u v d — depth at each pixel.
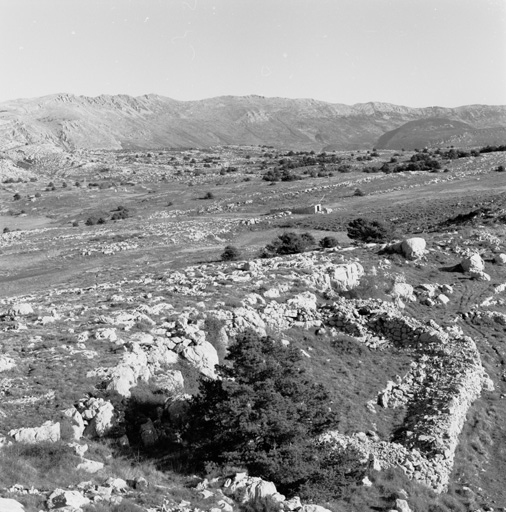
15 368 26.20
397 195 112.12
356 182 128.50
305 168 171.62
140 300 38.16
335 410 28.47
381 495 23.28
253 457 21.56
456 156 155.00
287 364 24.03
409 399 31.30
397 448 26.55
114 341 29.61
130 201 152.12
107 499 17.73
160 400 25.62
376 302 39.41
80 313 35.53
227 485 20.31
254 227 94.75
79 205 154.88
